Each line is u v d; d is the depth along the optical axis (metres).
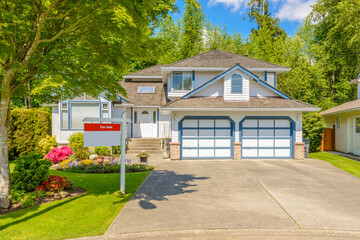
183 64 17.61
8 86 6.04
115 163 11.86
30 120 14.84
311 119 17.08
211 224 5.15
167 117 19.70
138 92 20.94
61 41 6.19
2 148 6.10
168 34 31.44
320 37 27.27
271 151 14.23
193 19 31.59
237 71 14.41
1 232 4.70
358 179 9.13
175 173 10.18
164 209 6.00
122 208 6.05
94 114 16.83
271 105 13.78
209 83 14.72
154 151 16.75
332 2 22.94
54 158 12.33
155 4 6.04
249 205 6.30
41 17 5.57
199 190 7.64
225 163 12.70
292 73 20.80
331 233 4.88
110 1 5.28
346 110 15.53
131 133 19.45
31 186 6.73
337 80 27.09
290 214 5.71
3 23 5.13
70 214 5.62
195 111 13.95
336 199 6.80
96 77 6.50
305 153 14.52
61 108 16.64
